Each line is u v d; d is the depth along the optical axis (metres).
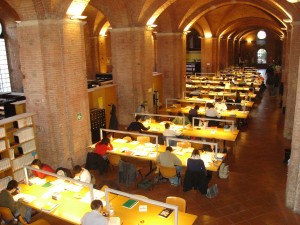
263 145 12.14
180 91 19.53
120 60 14.29
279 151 11.45
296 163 7.27
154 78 17.83
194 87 20.97
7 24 18.25
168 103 19.41
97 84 16.78
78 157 10.27
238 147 11.96
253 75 26.19
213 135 10.50
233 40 37.53
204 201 7.95
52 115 9.44
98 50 23.03
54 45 9.02
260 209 7.52
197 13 18.89
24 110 10.41
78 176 7.40
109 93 14.07
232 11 25.75
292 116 12.55
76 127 10.08
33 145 9.21
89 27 22.47
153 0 13.64
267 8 17.80
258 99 21.78
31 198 6.52
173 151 9.16
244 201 7.91
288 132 12.78
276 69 33.91
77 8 9.45
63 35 9.21
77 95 10.02
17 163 8.62
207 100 15.95
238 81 22.38
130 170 8.47
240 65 39.06
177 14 18.09
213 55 28.30
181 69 19.42
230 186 8.73
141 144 9.91
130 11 13.46
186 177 7.89
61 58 9.31
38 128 9.55
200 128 11.35
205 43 28.28
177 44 18.81
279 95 21.47
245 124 15.05
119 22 13.79
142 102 14.66
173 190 8.58
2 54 18.72
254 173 9.57
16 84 19.16
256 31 43.31
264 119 16.20
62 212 5.97
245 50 44.62
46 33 8.91
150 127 11.77
